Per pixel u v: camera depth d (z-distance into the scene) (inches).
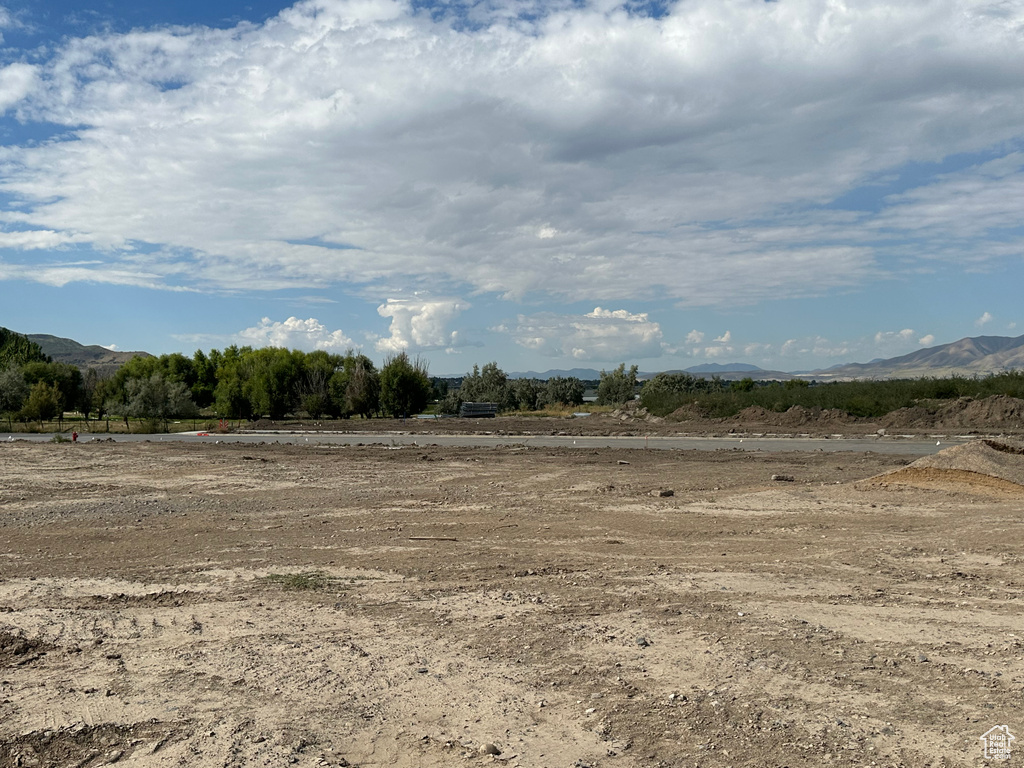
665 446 1261.1
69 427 1937.7
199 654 261.9
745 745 187.6
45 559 435.5
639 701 216.5
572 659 253.0
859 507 576.4
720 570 386.9
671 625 288.4
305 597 341.1
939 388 1665.8
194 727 201.8
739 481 747.4
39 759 185.3
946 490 620.4
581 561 415.2
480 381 3201.3
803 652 254.7
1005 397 1494.8
